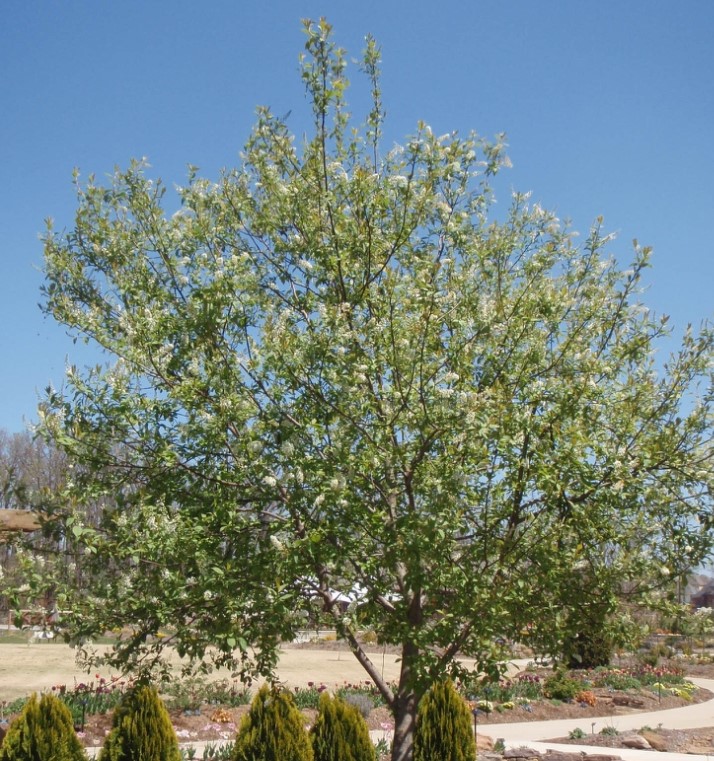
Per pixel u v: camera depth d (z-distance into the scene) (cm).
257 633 518
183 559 505
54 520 525
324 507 497
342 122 622
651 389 586
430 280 573
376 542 523
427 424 512
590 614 539
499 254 642
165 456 517
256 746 702
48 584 503
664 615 564
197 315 543
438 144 601
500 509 543
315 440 531
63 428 530
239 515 553
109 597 505
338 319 535
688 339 605
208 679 1555
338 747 769
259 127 627
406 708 588
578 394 530
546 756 1128
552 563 498
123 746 699
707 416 578
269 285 607
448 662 531
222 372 537
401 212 602
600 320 620
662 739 1321
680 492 567
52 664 1909
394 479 543
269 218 619
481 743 1192
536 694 1709
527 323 556
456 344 566
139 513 509
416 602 559
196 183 632
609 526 550
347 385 531
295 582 535
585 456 537
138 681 596
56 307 595
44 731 680
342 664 2203
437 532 479
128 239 605
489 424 503
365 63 630
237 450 539
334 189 604
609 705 1683
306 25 608
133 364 542
